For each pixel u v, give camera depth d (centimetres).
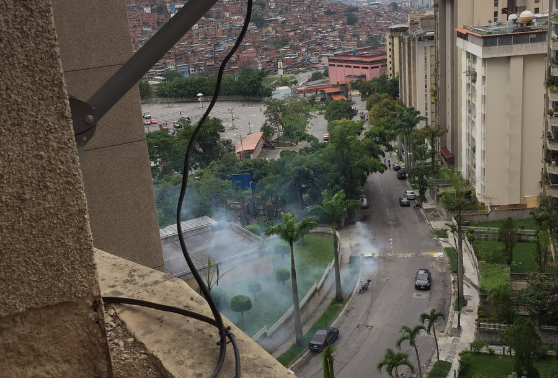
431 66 7625
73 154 208
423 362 3300
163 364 267
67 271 212
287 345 3459
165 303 312
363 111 11481
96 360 226
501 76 4881
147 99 13538
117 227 757
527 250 4441
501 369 3064
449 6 6219
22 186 200
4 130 195
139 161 762
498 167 5041
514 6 6562
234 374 254
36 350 213
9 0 191
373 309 3909
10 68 193
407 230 5191
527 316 3444
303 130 9444
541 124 4925
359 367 3322
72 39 685
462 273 3903
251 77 12875
